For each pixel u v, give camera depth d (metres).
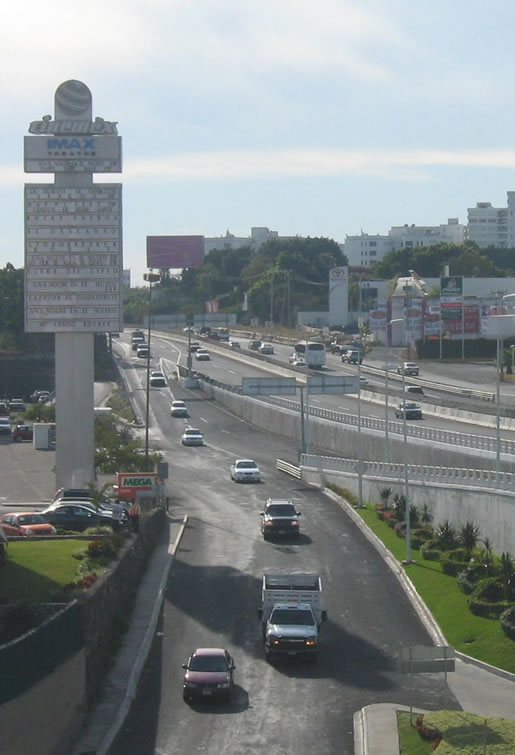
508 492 106.44
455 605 93.19
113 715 67.31
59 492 126.31
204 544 122.06
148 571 107.44
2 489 155.00
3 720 49.28
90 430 134.00
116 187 131.62
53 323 132.62
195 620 91.19
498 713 70.50
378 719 67.38
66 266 132.25
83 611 67.69
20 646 52.81
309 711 70.12
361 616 93.38
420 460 159.38
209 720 68.06
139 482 137.62
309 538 125.31
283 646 80.12
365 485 146.75
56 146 130.62
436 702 72.25
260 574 107.50
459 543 112.62
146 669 78.06
